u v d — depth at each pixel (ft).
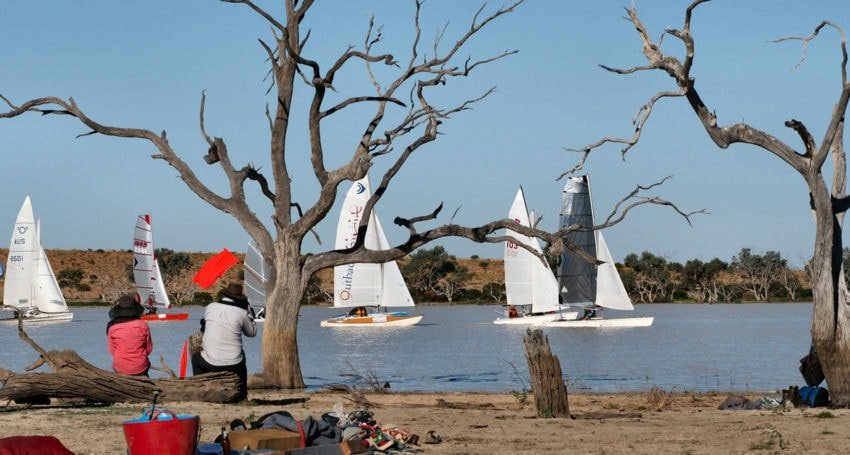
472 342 184.96
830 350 63.00
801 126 63.00
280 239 83.61
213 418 50.21
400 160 85.30
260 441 35.94
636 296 471.62
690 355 145.18
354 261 84.69
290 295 83.25
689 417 54.65
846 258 313.94
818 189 63.41
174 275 475.31
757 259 481.87
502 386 96.63
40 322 288.71
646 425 50.14
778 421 51.98
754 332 215.10
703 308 403.95
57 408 54.13
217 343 58.34
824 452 40.60
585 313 238.68
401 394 77.82
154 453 31.55
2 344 180.55
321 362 135.23
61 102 86.74
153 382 56.95
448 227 86.02
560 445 42.47
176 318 300.81
